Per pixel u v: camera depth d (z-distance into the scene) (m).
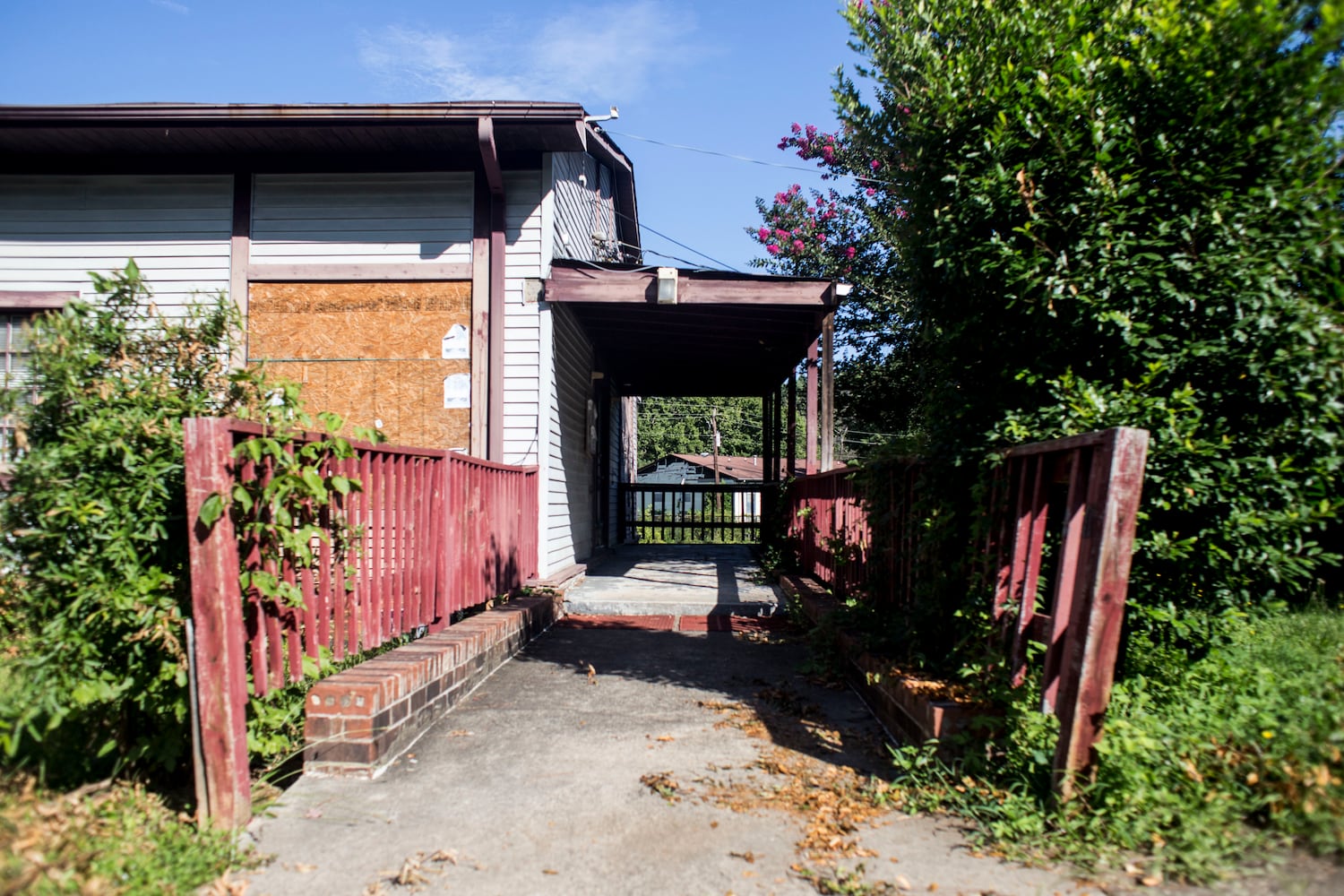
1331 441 3.49
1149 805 2.98
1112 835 2.97
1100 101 3.80
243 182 9.15
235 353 4.17
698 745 4.45
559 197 9.70
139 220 9.16
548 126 8.42
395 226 9.10
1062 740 3.17
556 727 4.77
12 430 3.49
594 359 12.77
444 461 5.80
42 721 3.28
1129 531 3.05
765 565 11.45
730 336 12.05
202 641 3.22
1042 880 2.83
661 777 3.93
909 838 3.21
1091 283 3.69
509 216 9.14
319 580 4.10
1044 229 3.92
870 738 4.54
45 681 3.09
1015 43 4.16
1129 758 3.05
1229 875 2.69
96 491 3.27
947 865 2.98
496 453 8.89
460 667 5.28
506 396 8.96
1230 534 3.57
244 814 3.30
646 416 55.50
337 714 3.97
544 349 8.97
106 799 3.13
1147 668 3.81
